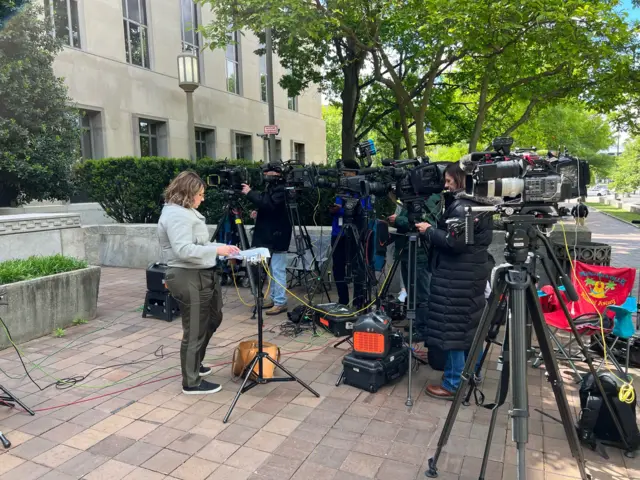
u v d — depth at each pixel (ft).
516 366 7.09
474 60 31.32
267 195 17.62
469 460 8.93
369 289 16.98
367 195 15.14
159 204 28.89
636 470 8.62
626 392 9.05
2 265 16.12
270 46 32.17
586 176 10.76
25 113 30.27
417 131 33.45
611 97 31.48
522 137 54.13
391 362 12.05
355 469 8.64
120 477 8.45
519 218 7.36
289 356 14.25
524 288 7.20
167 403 11.28
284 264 18.51
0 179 31.42
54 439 9.73
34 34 30.55
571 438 7.66
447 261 10.61
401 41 37.29
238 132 60.49
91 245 28.84
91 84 40.06
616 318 12.05
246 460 8.95
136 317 18.28
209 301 11.48
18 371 13.10
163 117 47.96
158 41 47.29
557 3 21.33
